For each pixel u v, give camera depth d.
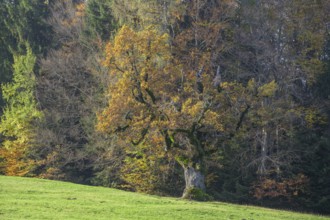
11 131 69.94
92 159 69.81
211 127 50.09
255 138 63.47
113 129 46.72
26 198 38.19
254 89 53.22
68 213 32.12
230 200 64.62
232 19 69.81
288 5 68.12
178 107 49.56
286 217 38.66
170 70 48.94
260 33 67.06
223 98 51.31
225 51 68.56
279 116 60.84
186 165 49.00
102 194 43.47
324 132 64.56
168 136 47.88
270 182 61.88
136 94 47.03
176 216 33.50
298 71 65.88
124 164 67.31
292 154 63.19
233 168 65.56
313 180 63.06
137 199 40.88
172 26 64.81
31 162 69.38
